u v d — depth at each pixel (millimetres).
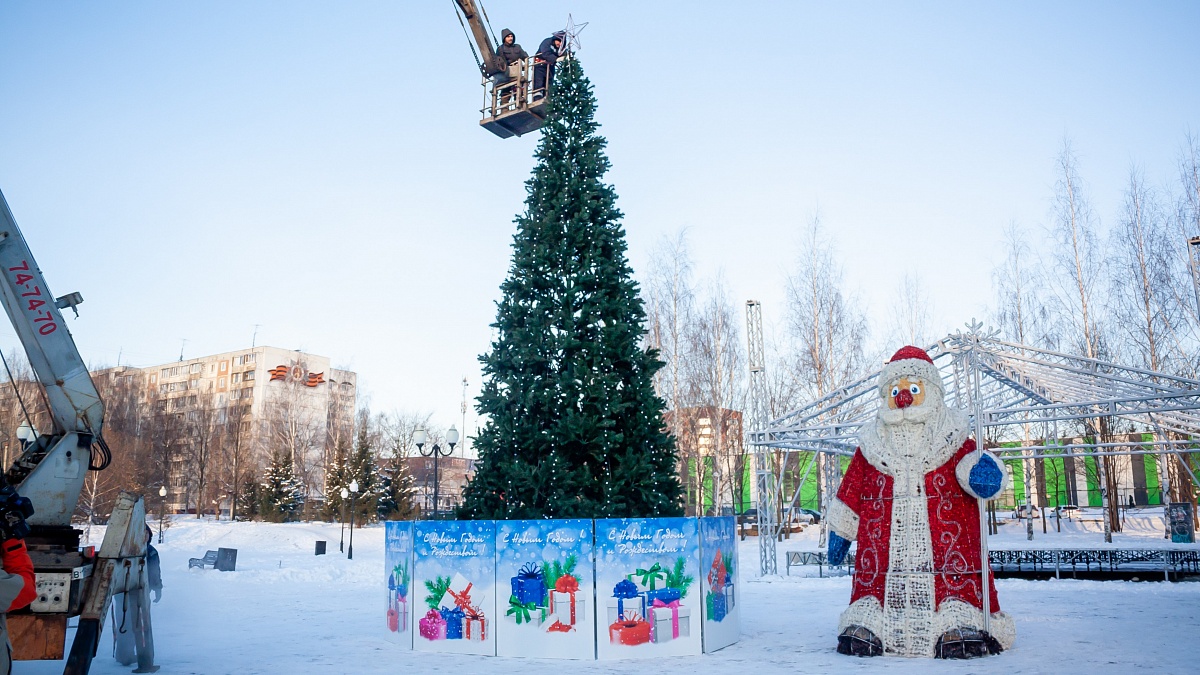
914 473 11430
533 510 12086
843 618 11602
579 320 12695
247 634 13680
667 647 11141
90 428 9469
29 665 10383
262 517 64125
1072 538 39750
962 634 10766
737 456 46906
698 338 43375
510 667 10320
